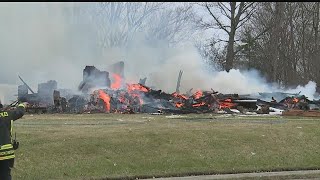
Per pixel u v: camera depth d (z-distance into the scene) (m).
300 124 15.72
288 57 45.66
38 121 15.87
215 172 10.12
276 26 43.38
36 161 9.66
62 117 18.05
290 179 9.62
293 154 12.09
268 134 13.45
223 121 16.67
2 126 6.74
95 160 10.15
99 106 21.97
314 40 45.50
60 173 9.27
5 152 6.68
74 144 10.75
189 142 11.98
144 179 9.34
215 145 12.04
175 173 9.76
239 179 9.45
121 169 9.92
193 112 21.92
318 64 42.75
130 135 11.95
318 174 10.16
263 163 11.20
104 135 11.80
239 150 11.90
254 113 22.36
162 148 11.36
